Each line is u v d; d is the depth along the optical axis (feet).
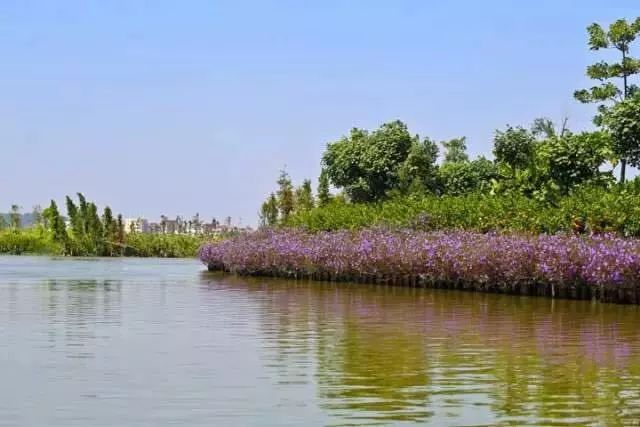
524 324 47.96
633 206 75.25
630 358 34.71
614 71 110.93
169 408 25.14
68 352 36.27
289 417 24.02
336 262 92.12
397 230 95.61
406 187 130.31
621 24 109.40
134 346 38.22
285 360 34.01
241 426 23.03
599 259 63.05
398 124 141.49
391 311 56.24
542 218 82.43
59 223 224.94
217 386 28.43
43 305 61.05
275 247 102.78
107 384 28.73
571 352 36.47
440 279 79.92
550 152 99.66
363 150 141.28
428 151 140.46
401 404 25.67
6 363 33.14
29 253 231.71
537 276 69.21
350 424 23.24
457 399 26.37
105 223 222.07
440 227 95.09
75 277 103.76
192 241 218.59
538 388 28.09
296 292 76.38
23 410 24.86
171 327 46.24
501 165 112.47
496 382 29.17
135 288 82.23
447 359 34.35
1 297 69.26
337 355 35.47
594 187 90.02
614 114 94.58
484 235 81.66
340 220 113.50
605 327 46.42
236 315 53.31
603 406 25.36
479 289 76.43
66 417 24.02
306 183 158.40
